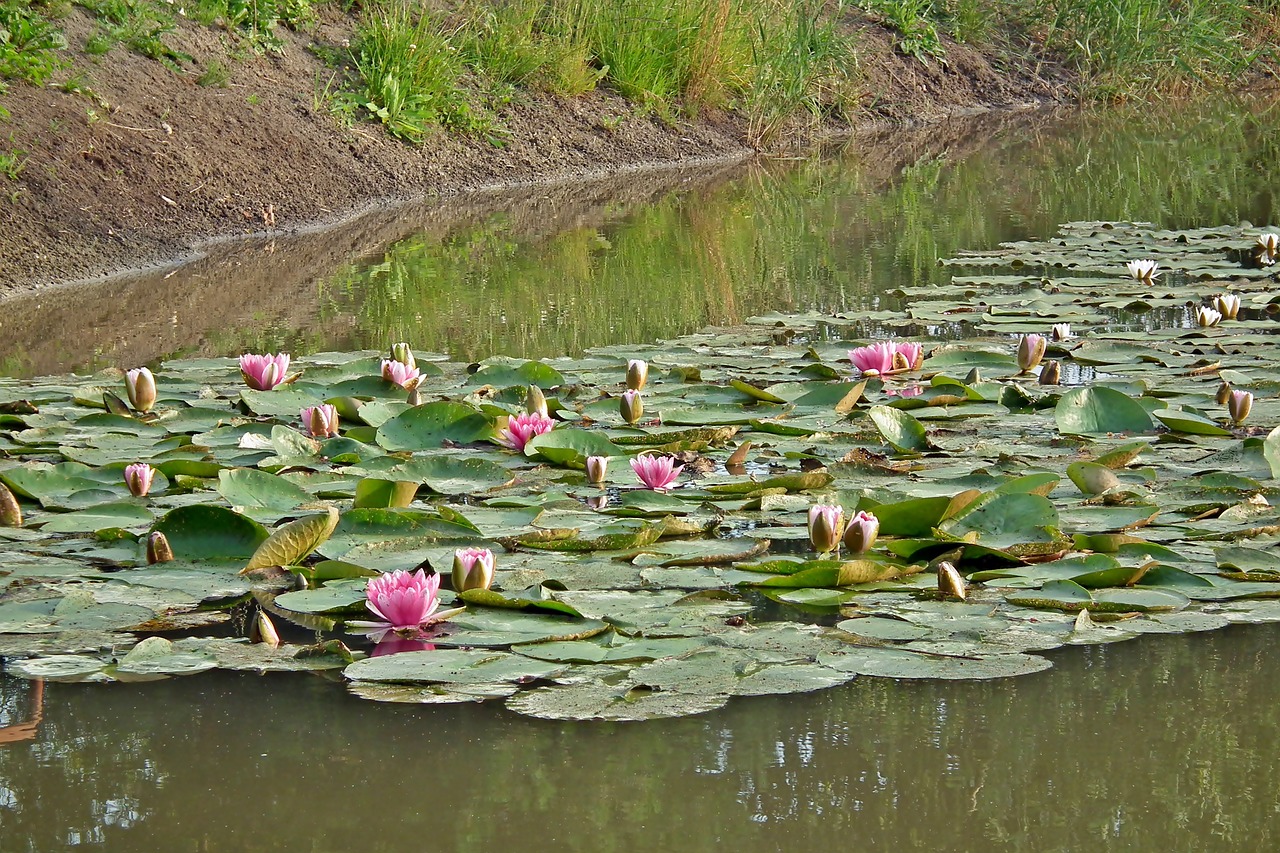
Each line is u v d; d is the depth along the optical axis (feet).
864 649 10.50
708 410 18.08
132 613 11.42
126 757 9.26
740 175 49.60
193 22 42.11
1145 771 8.95
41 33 35.37
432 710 10.03
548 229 38.19
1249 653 10.85
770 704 10.11
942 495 14.02
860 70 63.46
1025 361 20.08
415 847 8.11
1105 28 70.44
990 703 10.06
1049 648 10.77
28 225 30.63
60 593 11.84
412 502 14.34
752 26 57.72
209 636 11.13
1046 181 47.37
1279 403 17.93
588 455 15.96
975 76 69.05
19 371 21.63
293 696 10.20
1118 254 32.96
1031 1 73.56
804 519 13.71
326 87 43.39
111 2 39.47
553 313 27.02
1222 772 8.91
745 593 11.92
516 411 17.84
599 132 51.55
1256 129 60.49
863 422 17.40
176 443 16.24
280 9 45.78
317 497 14.40
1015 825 8.25
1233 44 73.67
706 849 8.05
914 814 8.45
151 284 29.99
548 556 12.76
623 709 9.41
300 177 39.29
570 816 8.45
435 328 25.41
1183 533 13.00
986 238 36.42
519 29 51.80
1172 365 20.52
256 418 17.60
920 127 63.00
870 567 11.91
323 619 11.44
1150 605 11.30
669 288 29.76
